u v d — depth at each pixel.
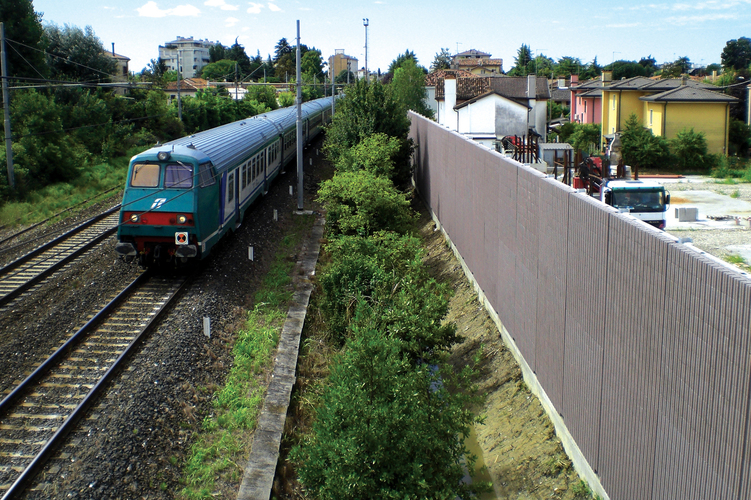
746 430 4.93
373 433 7.85
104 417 8.88
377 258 15.59
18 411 9.10
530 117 46.44
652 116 40.84
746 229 23.02
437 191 23.52
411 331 11.70
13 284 14.42
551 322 9.81
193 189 14.76
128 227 14.73
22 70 35.00
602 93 47.53
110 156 33.72
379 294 13.42
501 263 13.17
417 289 13.02
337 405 8.30
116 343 11.31
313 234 21.03
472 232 16.41
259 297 14.72
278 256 18.30
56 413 9.06
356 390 8.31
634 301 6.88
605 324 7.69
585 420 8.45
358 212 19.14
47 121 27.86
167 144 15.89
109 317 12.48
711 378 5.43
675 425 6.06
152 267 15.68
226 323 12.99
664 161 37.31
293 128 32.31
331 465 8.07
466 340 14.09
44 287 14.22
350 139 28.30
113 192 26.64
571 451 9.03
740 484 5.02
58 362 10.57
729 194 29.97
